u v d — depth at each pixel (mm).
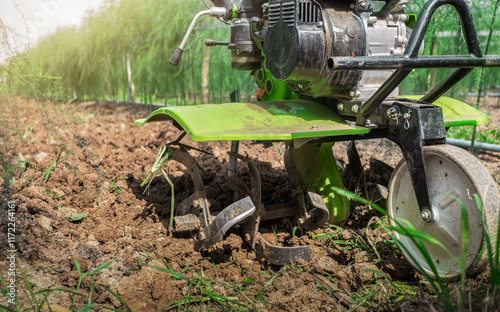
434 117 1993
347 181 3047
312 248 2398
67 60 9945
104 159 4043
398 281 2158
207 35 6262
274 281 2139
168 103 7988
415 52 1886
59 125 6062
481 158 4129
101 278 2061
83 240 2510
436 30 4012
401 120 2053
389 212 2275
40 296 1949
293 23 2105
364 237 2500
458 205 1931
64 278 2105
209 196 3043
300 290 2039
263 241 2330
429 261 1647
